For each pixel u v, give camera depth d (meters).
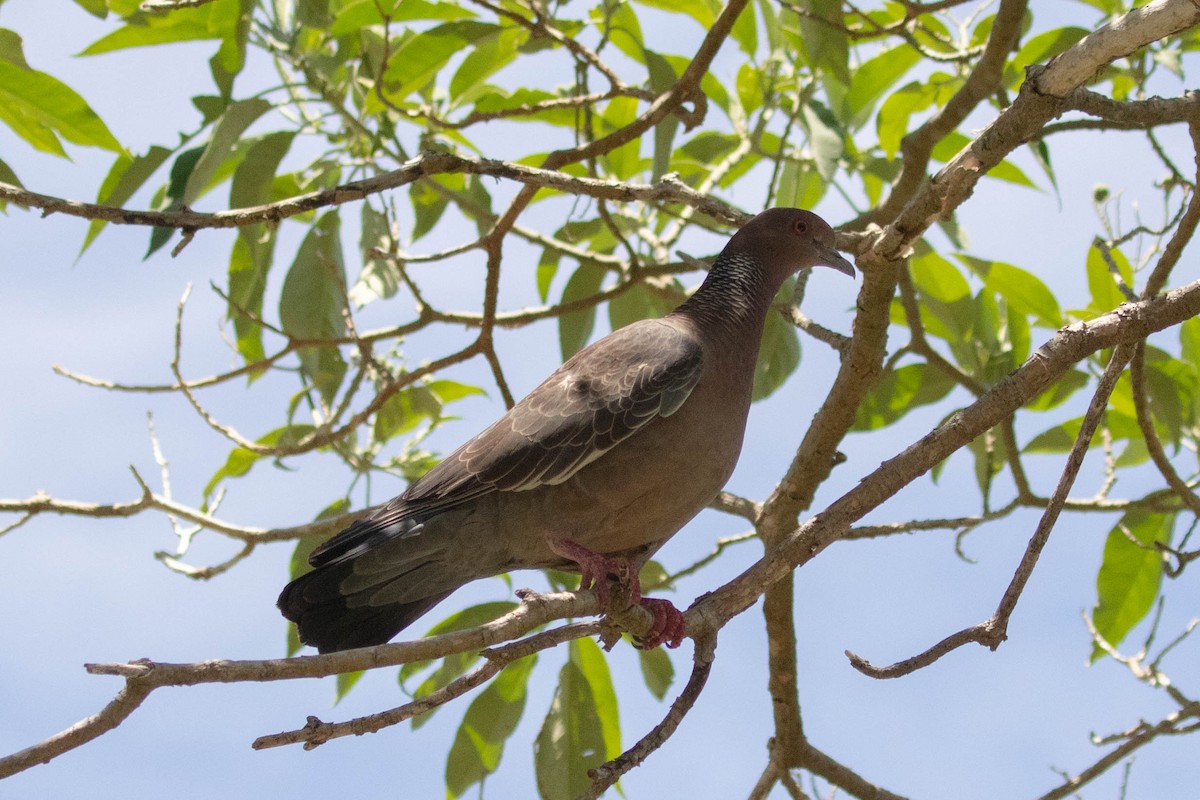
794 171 12.89
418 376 11.12
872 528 10.44
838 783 10.46
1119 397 11.46
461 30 10.74
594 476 8.53
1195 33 11.39
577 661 10.78
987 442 11.03
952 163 6.84
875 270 7.37
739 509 10.41
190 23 10.65
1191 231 7.98
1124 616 11.50
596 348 9.03
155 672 4.80
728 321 9.39
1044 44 11.30
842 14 10.42
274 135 10.58
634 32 11.80
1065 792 9.81
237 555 10.92
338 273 11.07
